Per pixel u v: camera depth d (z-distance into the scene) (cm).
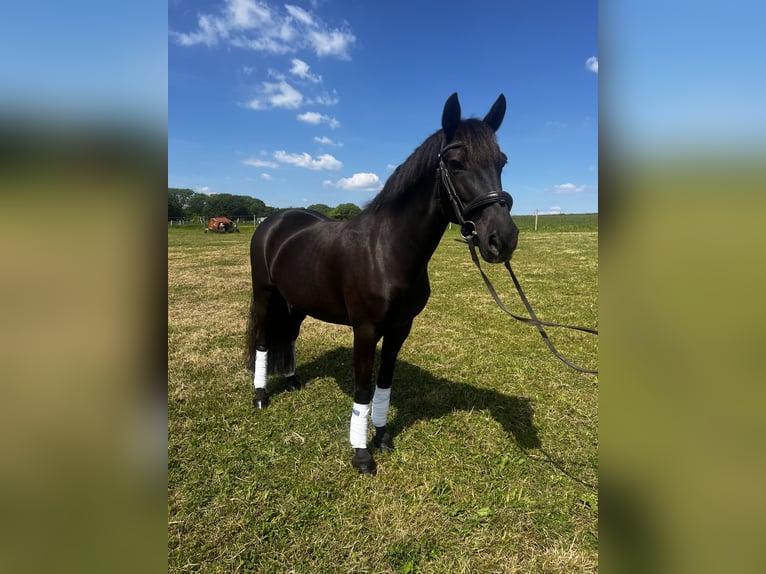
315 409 313
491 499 220
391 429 288
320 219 304
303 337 489
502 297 695
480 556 185
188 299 695
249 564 180
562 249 1373
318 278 256
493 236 178
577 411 313
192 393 332
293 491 224
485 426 292
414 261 220
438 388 350
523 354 434
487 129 194
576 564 180
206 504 214
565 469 247
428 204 211
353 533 197
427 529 199
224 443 267
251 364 337
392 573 177
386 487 229
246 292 756
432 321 557
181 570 175
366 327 232
